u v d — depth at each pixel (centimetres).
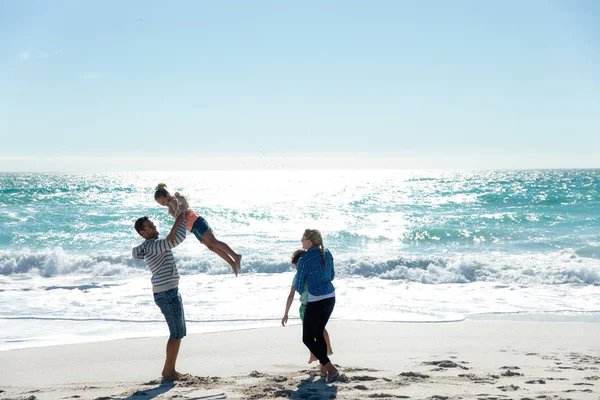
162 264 561
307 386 529
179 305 568
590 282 1436
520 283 1438
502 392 499
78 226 2869
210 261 1669
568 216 3198
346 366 636
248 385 538
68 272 1639
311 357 612
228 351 746
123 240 2425
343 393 497
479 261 1630
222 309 1074
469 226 2848
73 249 2192
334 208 3941
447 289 1341
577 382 548
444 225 2900
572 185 6656
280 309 1071
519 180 8681
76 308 1086
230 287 1341
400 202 4481
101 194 5578
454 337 832
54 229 2753
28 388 555
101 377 612
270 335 846
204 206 4066
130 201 4634
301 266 552
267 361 683
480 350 745
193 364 670
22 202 4488
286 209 3850
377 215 3444
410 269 1523
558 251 2052
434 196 5138
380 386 525
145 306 1105
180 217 550
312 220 3209
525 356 703
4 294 1245
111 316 1004
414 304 1138
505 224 2909
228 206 4081
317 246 565
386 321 954
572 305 1134
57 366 670
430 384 533
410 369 616
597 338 828
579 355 709
